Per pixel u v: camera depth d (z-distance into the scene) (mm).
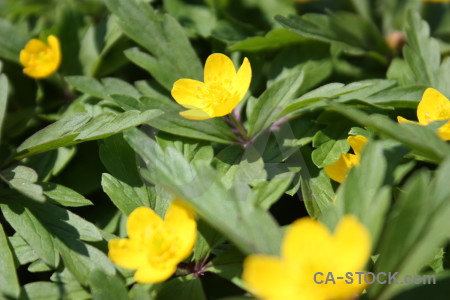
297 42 428
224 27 439
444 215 348
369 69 442
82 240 378
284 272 339
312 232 341
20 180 383
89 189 411
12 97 443
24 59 425
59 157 410
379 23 460
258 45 428
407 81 418
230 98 389
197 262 375
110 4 417
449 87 409
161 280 360
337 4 463
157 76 413
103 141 393
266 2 455
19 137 430
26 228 379
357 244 337
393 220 364
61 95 442
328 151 394
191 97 392
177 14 450
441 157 360
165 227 365
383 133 367
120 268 373
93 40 441
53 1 476
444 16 454
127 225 365
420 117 387
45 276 401
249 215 360
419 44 418
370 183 359
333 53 434
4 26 446
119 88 417
